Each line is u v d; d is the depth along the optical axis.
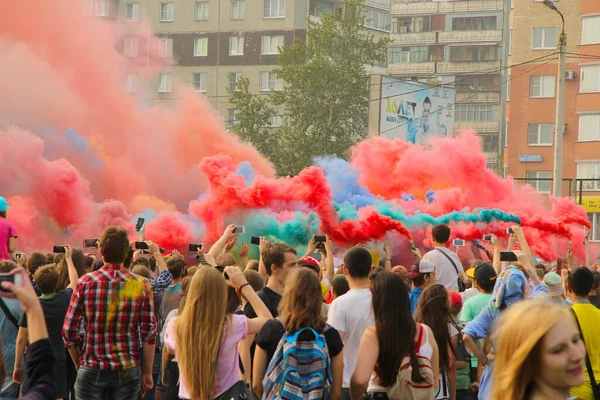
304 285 7.81
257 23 86.62
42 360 4.89
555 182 36.84
